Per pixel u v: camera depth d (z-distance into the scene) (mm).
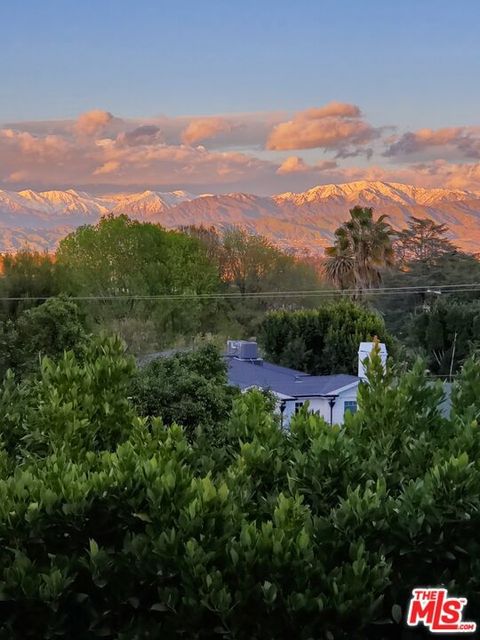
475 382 13984
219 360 33844
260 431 13102
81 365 17484
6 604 9633
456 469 10297
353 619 9641
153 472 10453
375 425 12891
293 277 85625
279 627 9570
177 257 76188
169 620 9719
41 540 10023
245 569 9570
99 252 74250
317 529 10078
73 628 9977
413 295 85625
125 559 9852
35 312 41875
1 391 14680
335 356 61656
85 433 13039
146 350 61844
